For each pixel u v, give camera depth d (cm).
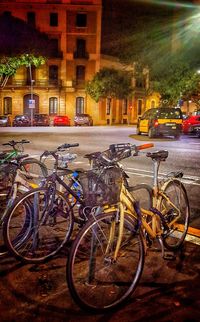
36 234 415
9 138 1988
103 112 4944
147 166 1039
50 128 3156
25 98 4750
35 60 3328
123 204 336
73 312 314
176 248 445
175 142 1819
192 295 342
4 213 443
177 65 3878
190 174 922
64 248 439
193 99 3975
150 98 5725
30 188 462
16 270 383
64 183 429
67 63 4719
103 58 4841
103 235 336
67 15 4612
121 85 4622
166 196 431
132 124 5209
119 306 322
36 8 4566
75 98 4822
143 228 373
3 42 3278
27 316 307
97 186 358
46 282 361
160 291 348
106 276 366
